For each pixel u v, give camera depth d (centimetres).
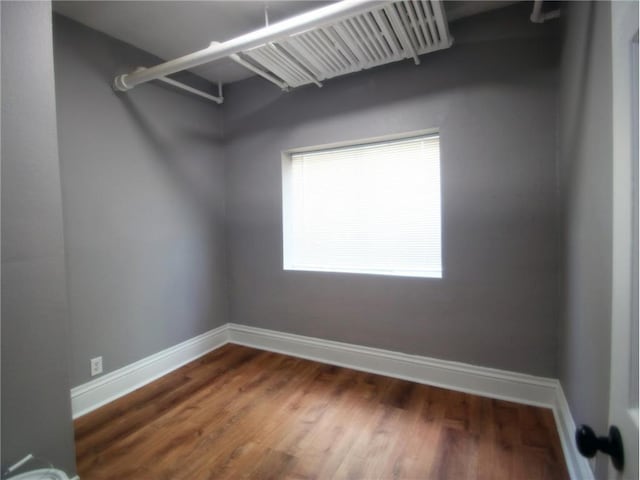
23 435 122
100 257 218
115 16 204
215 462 164
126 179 234
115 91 227
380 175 257
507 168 205
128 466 162
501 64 204
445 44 205
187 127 280
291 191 296
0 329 116
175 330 271
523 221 203
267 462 163
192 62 199
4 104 116
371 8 157
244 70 282
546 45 194
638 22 52
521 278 205
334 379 246
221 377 252
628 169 57
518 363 209
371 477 153
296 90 275
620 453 57
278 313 296
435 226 240
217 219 310
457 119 217
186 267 280
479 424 188
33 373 125
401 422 192
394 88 236
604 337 111
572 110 157
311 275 278
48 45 128
